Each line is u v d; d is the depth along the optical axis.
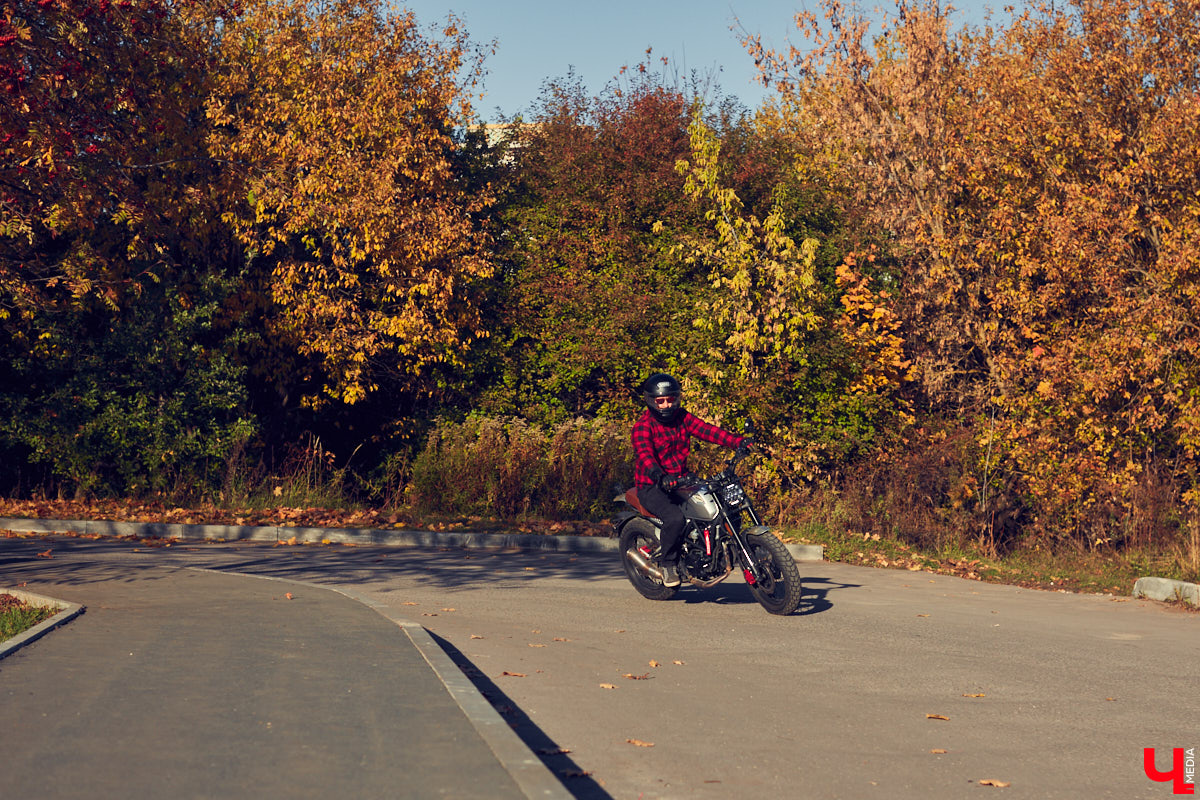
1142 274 15.30
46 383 17.48
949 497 16.12
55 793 3.98
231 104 18.03
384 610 8.29
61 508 16.17
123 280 16.77
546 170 19.52
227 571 11.02
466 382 18.52
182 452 16.89
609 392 18.31
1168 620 9.55
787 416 17.00
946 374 16.97
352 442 19.50
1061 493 15.11
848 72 18.03
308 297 17.38
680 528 9.20
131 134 16.31
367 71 17.78
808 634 8.30
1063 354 15.04
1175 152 14.78
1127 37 15.59
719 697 6.23
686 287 18.30
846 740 5.38
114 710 5.16
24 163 14.45
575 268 18.58
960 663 7.33
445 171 17.62
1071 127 15.88
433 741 4.71
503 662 7.06
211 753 4.50
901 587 11.45
